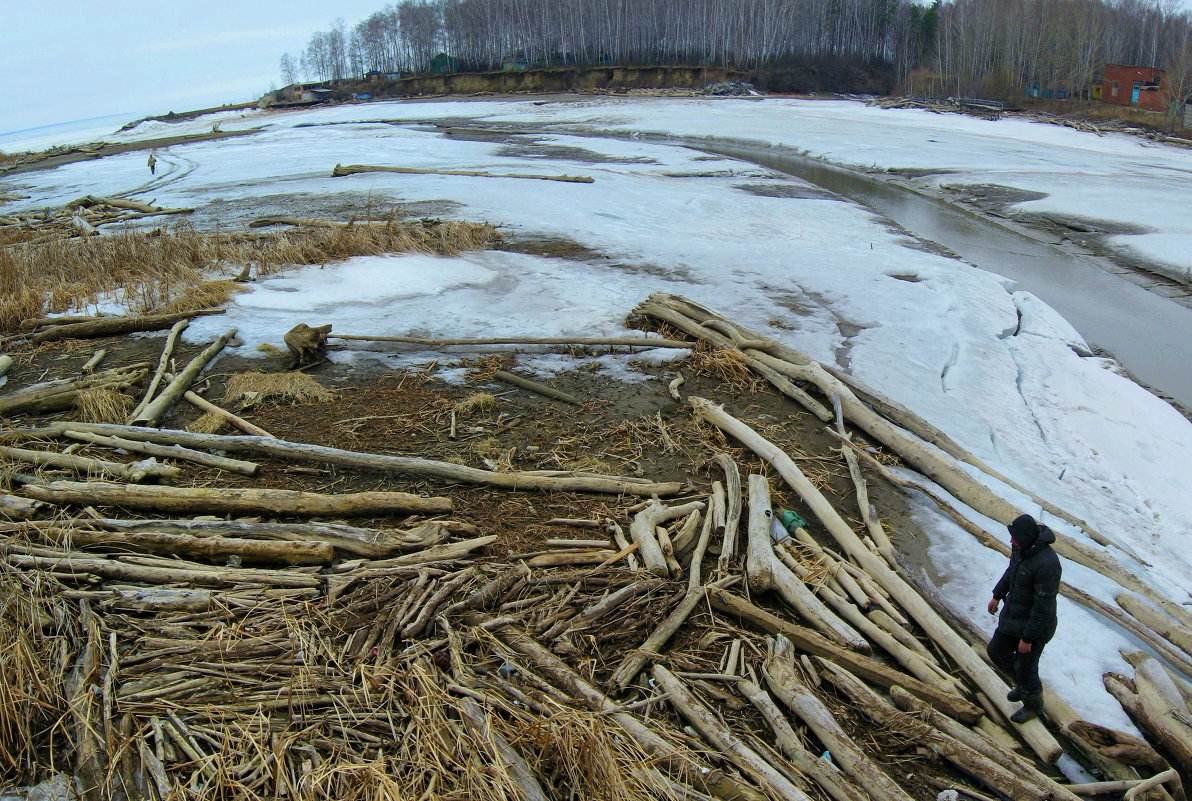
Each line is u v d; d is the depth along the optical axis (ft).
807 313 42.22
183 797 12.62
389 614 17.29
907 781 14.82
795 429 29.27
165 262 46.98
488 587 18.29
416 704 14.53
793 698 15.83
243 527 19.81
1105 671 18.26
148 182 100.01
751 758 14.26
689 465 26.03
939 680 17.16
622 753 13.69
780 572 20.01
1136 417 35.42
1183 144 131.34
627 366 34.17
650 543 20.43
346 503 21.54
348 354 34.91
